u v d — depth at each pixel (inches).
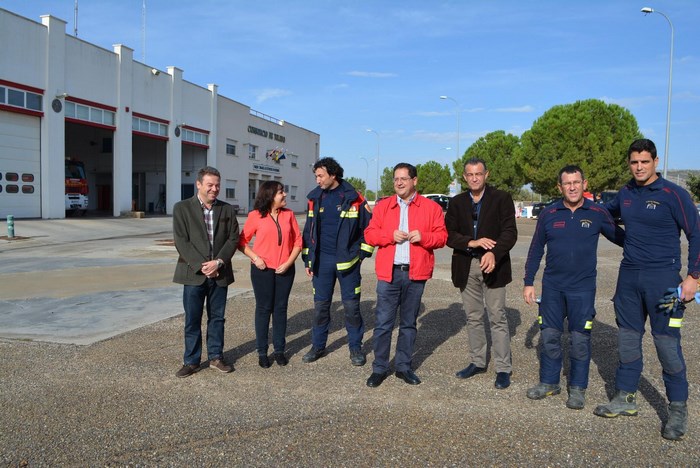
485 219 187.5
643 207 153.4
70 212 1088.2
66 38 986.7
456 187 1624.0
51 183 962.1
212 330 201.2
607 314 298.4
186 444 139.6
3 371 197.2
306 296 349.4
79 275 427.8
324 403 168.4
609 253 643.5
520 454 134.6
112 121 1120.8
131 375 194.4
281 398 172.9
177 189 1333.7
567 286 168.9
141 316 287.6
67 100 997.2
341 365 209.5
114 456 133.5
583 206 169.6
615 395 160.9
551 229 171.8
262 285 203.5
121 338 243.4
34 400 169.5
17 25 889.5
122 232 883.4
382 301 187.5
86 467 128.2
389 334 188.4
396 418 156.7
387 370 191.8
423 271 185.9
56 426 150.4
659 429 150.3
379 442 140.9
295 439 142.6
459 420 155.5
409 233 180.7
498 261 184.5
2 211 887.1
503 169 2468.0
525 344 239.1
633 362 157.5
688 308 302.7
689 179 1545.3
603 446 139.3
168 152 1307.8
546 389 174.4
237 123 1622.8
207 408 163.9
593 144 1651.1
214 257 196.1
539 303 177.6
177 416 157.6
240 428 149.4
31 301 326.0
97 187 1473.9
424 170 2955.2
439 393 178.1
